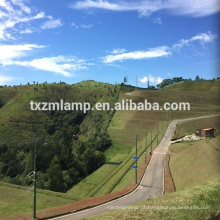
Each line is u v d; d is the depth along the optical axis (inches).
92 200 1956.2
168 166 3193.9
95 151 5167.3
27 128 6934.1
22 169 4328.3
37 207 2063.2
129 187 2381.9
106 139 5689.0
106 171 4057.6
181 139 4795.8
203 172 2140.7
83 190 3398.1
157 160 3548.2
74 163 4377.5
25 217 1621.6
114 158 4817.9
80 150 5078.7
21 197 2306.8
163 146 4466.0
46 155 4256.9
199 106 7736.2
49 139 5246.1
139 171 3016.7
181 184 2258.9
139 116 7170.3
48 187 3435.0
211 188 1312.7
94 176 3907.5
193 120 6058.1
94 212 1658.5
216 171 1931.6
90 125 7662.4
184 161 2933.1
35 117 7736.2
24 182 3646.7
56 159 4227.4
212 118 6122.1
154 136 5369.1
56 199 2289.6
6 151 4943.4
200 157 2613.2
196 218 1029.2
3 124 6727.4
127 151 5260.8
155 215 1038.4
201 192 1254.9
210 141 2866.6
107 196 2079.2
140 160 3703.3
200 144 3048.7
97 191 3129.9
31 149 4237.2
